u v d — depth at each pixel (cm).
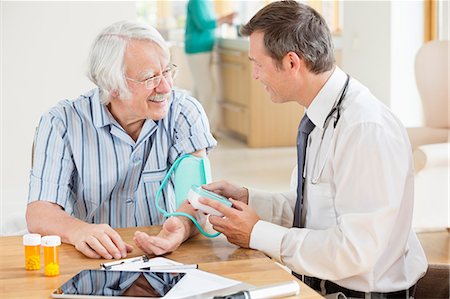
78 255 220
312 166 239
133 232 242
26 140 526
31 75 521
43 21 518
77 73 526
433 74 547
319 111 233
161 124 265
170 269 203
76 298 181
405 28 686
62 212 243
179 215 234
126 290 184
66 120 257
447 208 509
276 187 653
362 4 722
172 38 1194
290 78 231
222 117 976
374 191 218
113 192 265
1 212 518
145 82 238
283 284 183
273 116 871
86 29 524
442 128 548
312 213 239
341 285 231
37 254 206
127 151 258
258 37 230
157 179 265
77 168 257
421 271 241
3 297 186
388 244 232
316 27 228
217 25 1003
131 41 238
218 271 203
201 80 952
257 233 224
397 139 223
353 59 745
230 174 712
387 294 231
